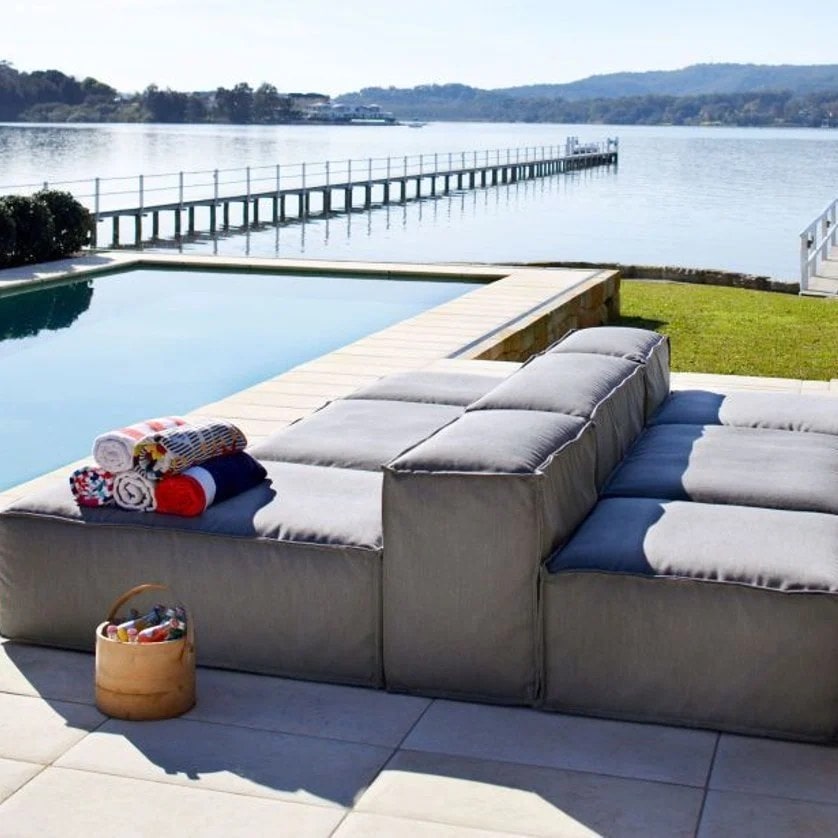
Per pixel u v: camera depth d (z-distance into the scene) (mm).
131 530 3447
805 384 7027
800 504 3594
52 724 3082
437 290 11531
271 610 3355
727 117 173125
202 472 3498
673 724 3088
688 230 25641
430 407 4770
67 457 6320
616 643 3100
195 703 3197
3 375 8219
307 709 3184
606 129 174125
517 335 8344
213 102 103938
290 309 10688
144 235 21656
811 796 2766
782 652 2992
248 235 21906
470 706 3207
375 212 28703
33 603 3551
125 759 2912
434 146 72500
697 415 4770
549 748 2979
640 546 3178
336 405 4801
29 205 12102
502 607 3168
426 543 3193
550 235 23922
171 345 9227
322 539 3330
